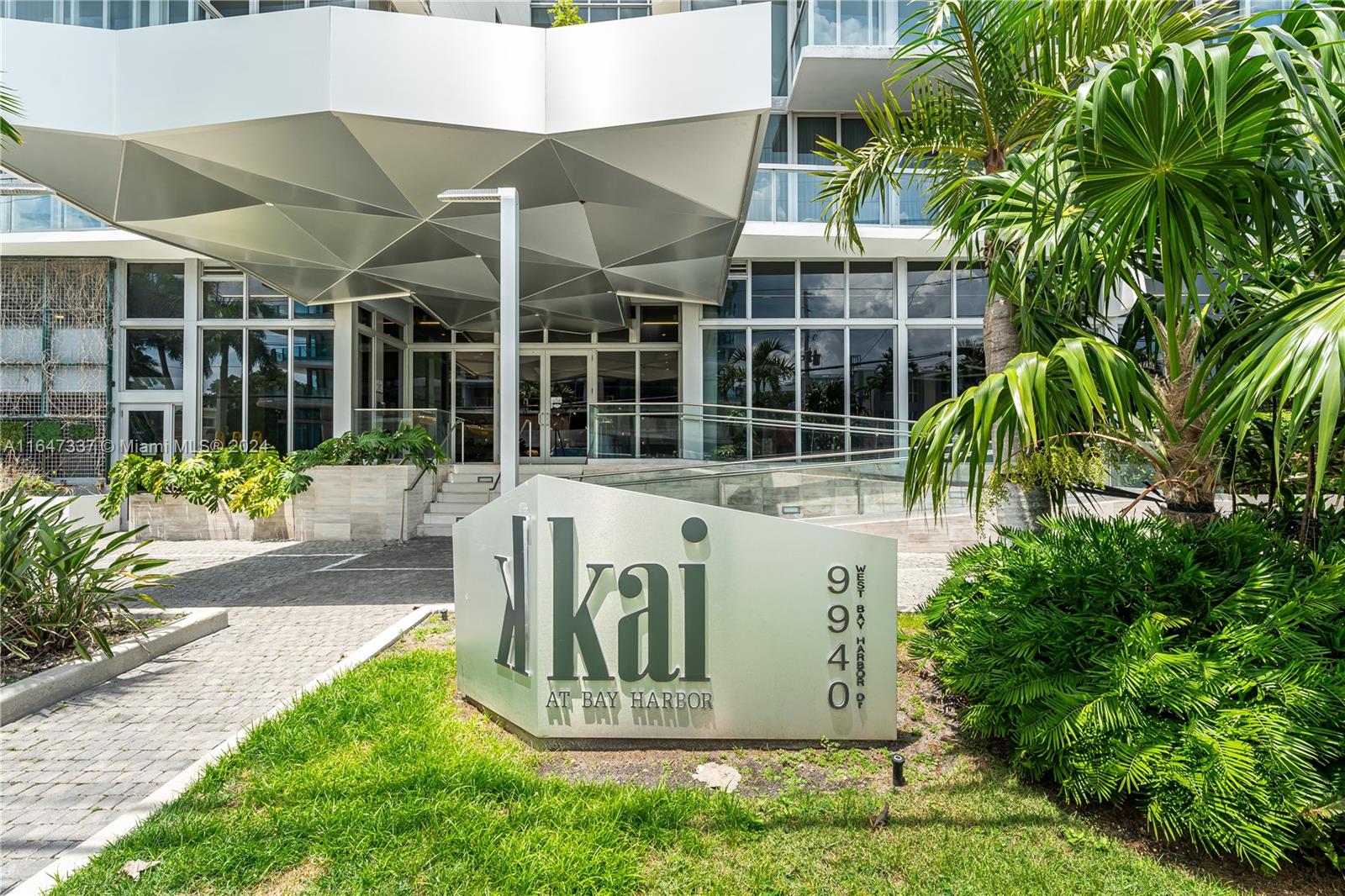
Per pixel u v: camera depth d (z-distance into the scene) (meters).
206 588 7.84
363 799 2.89
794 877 2.47
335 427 15.41
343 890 2.36
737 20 6.42
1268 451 3.94
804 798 3.01
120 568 5.39
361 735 3.55
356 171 7.57
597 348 17.38
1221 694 2.77
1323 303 2.63
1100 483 4.63
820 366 15.09
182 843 2.62
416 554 10.30
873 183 5.98
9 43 6.50
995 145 5.22
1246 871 2.55
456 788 2.98
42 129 6.63
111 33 6.73
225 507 11.78
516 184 7.86
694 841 2.65
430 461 12.88
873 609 3.58
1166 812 2.61
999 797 3.04
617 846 2.60
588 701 3.54
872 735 3.58
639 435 13.00
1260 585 3.10
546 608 3.54
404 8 14.49
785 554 3.57
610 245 9.91
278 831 2.69
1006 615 3.58
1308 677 2.72
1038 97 4.78
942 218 5.57
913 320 14.95
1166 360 4.08
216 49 6.55
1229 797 2.49
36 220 14.48
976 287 15.01
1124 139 2.77
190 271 15.47
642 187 7.96
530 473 13.42
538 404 17.39
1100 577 3.41
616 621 3.55
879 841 2.69
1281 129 2.97
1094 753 2.88
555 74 6.74
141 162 7.34
